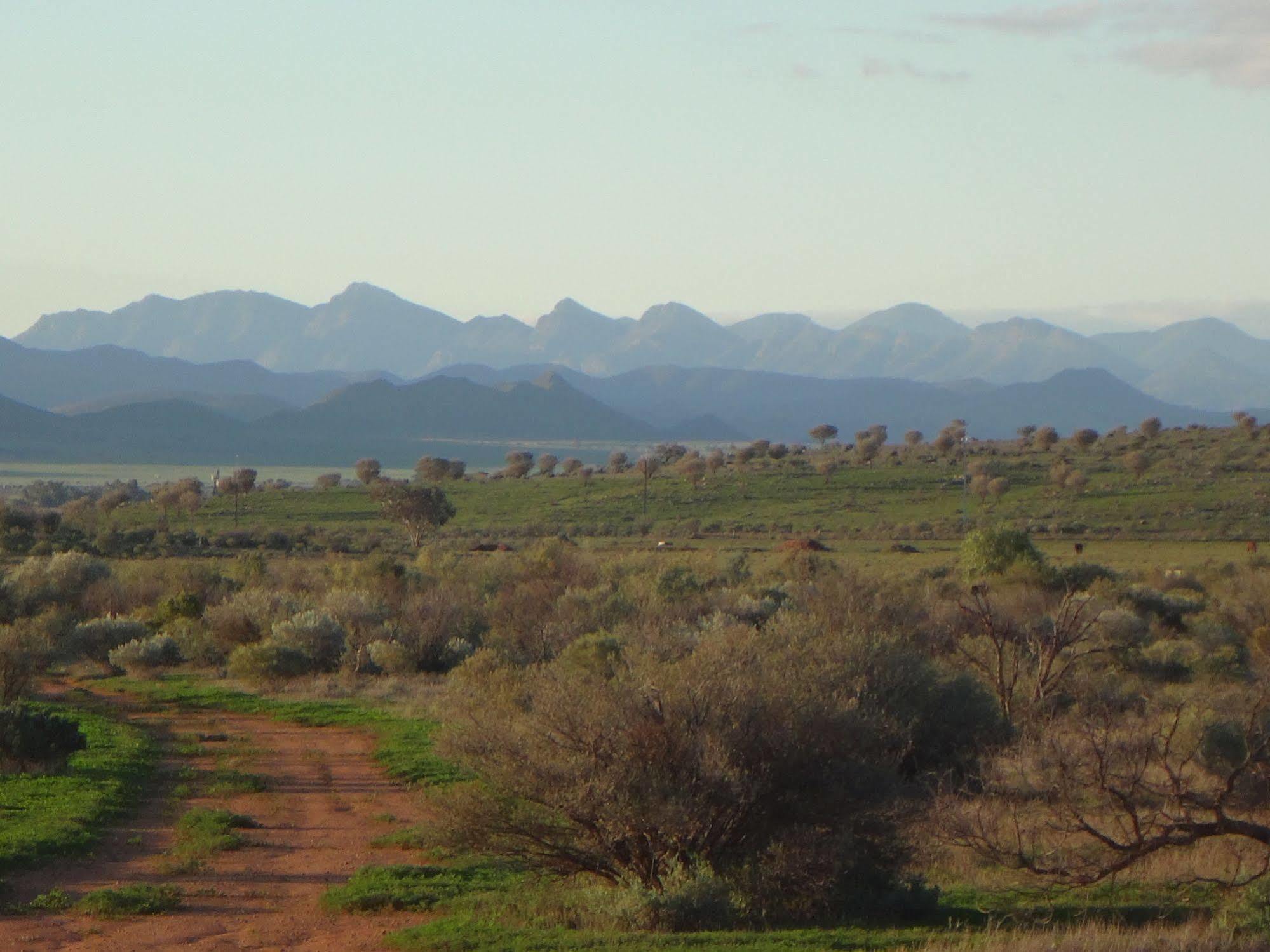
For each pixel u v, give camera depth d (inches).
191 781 1868.8
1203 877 1147.3
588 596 3523.6
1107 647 2471.7
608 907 1027.3
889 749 1384.1
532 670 1412.4
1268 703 1512.1
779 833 1085.8
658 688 1075.9
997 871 1238.9
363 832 1528.1
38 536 7357.3
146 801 1717.5
